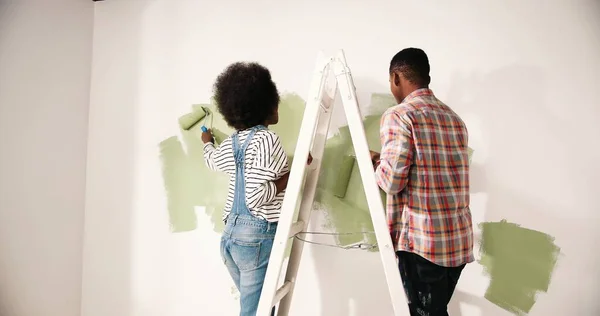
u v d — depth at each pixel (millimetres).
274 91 1585
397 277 1173
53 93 1927
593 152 1514
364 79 1697
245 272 1390
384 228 1195
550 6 1567
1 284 1735
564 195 1532
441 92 1633
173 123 1942
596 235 1504
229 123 1550
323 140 1573
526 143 1562
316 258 1740
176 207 1931
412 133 1227
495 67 1593
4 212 1745
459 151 1316
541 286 1543
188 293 1903
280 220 1282
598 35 1530
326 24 1758
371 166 1220
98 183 2025
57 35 1947
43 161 1887
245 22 1862
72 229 2023
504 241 1573
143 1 2010
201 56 1917
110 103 2020
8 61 1748
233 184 1481
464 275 1609
